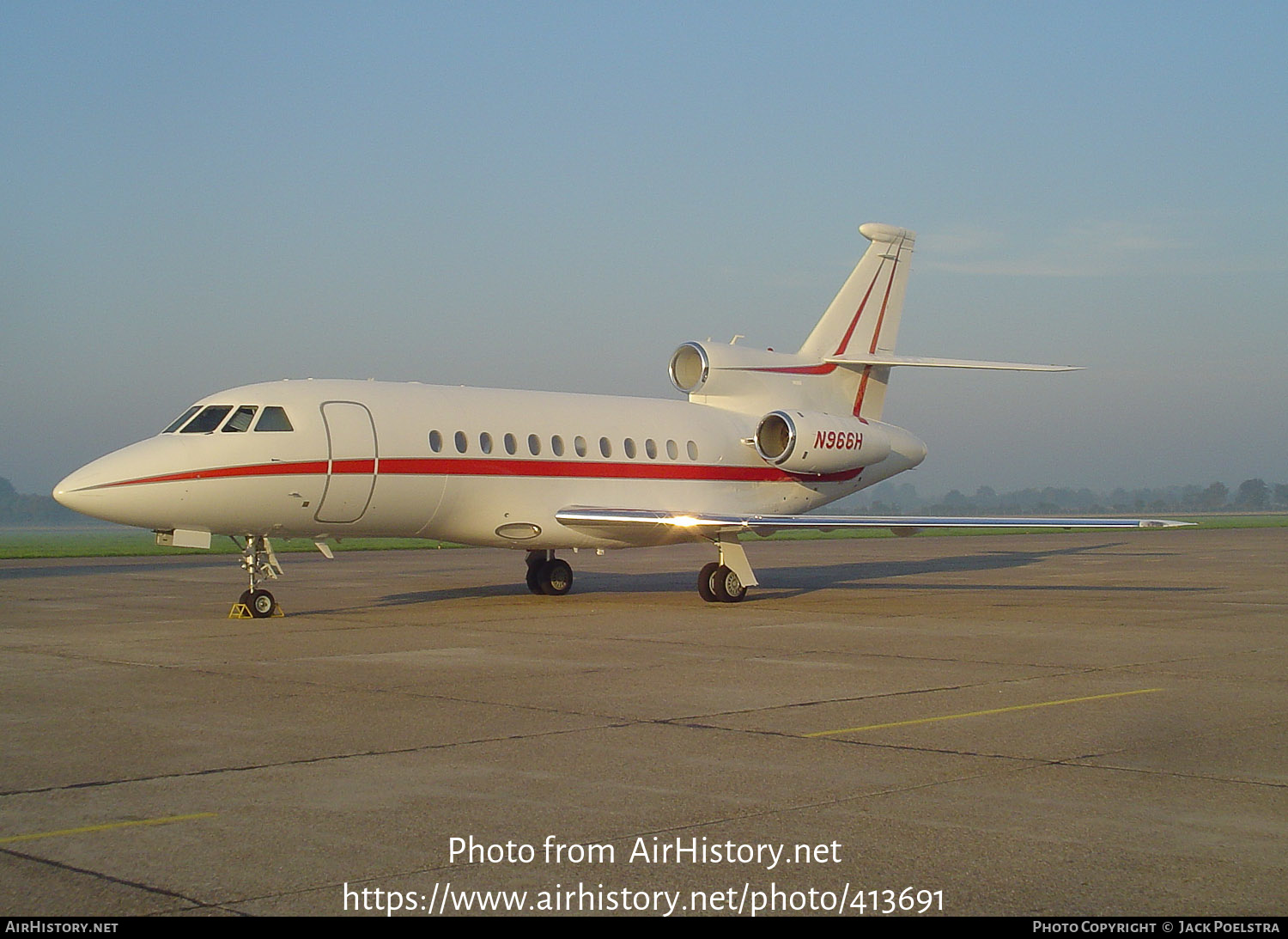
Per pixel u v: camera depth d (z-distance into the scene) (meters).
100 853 6.66
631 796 7.86
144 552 46.28
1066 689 12.14
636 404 23.78
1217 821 7.29
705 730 9.99
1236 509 185.25
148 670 13.37
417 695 11.71
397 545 52.81
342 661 14.14
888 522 20.81
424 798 7.80
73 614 20.00
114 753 9.12
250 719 10.48
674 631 17.30
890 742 9.52
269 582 28.39
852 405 26.62
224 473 18.12
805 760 8.88
